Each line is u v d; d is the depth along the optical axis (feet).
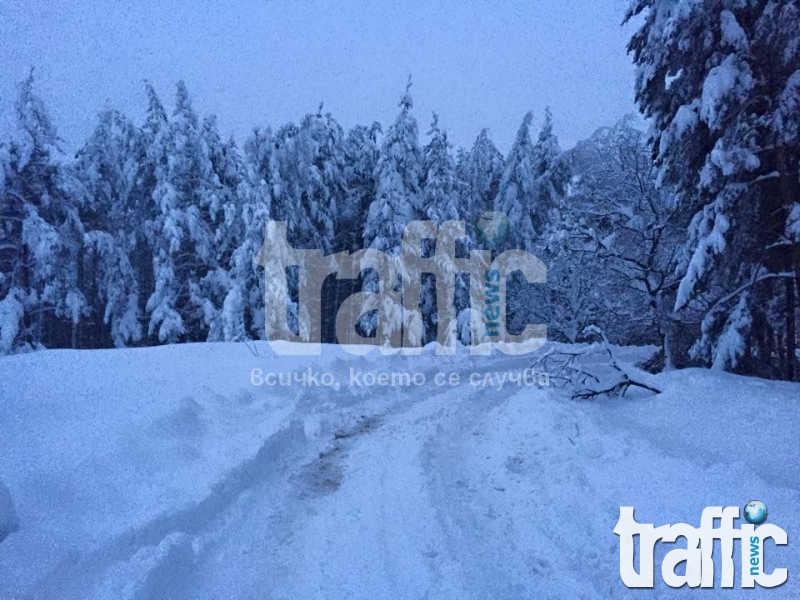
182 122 76.43
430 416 33.50
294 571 15.75
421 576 15.25
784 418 23.11
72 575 13.24
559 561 16.10
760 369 34.06
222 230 74.23
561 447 24.06
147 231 75.25
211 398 29.84
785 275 31.81
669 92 36.52
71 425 21.88
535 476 22.18
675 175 37.45
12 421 21.57
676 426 24.54
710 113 30.53
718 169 32.30
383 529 18.15
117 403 25.55
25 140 65.98
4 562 12.98
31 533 14.30
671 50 34.24
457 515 19.30
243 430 26.73
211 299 79.61
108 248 73.46
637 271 44.52
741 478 18.24
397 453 26.25
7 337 60.08
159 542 15.74
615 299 57.00
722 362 32.81
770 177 31.71
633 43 38.96
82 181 79.87
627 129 57.93
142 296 86.07
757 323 34.19
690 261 33.81
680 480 18.99
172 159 72.64
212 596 14.39
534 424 27.30
